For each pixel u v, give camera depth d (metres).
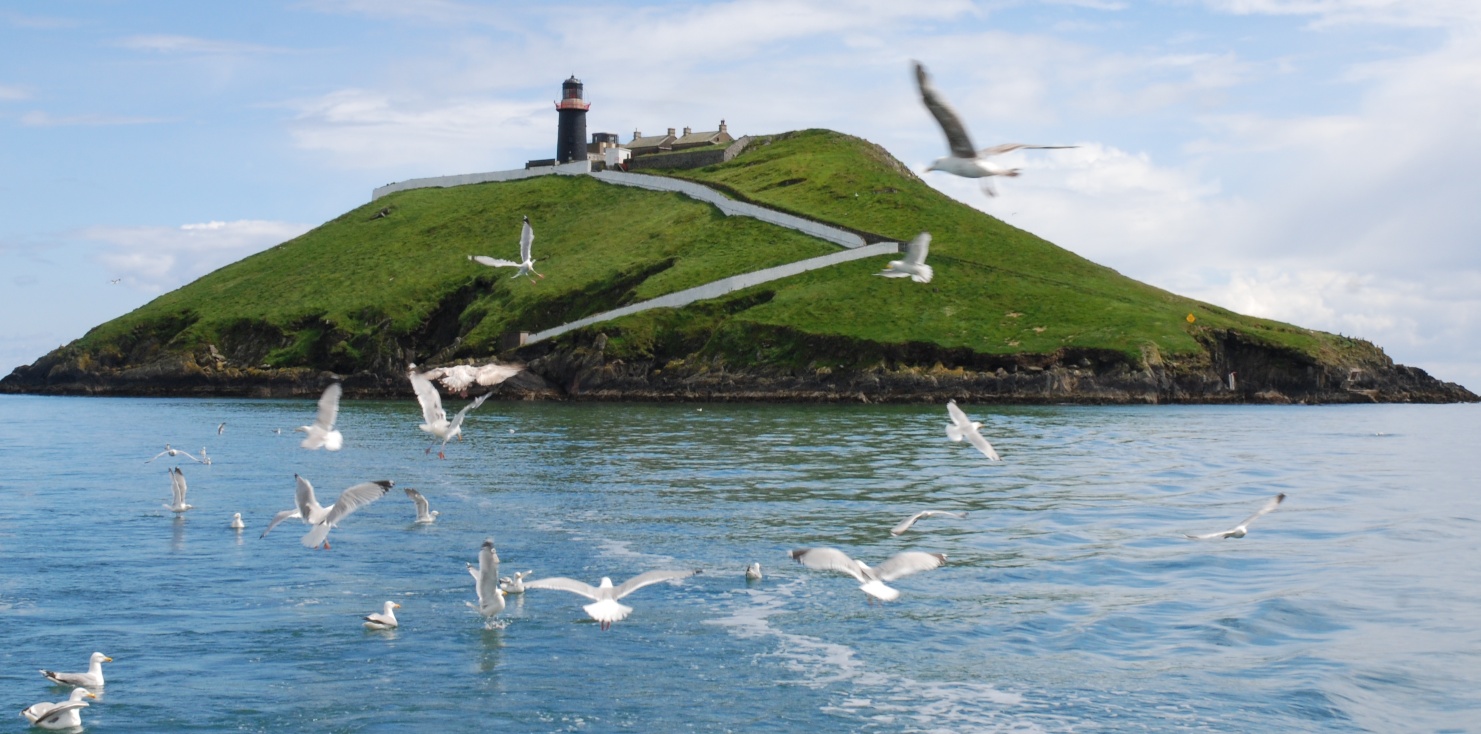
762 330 159.00
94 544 47.03
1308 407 146.38
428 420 26.36
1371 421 122.88
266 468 74.44
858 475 70.25
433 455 82.19
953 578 41.56
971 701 29.50
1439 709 28.73
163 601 38.09
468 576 41.78
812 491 63.09
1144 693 29.92
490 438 95.81
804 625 35.75
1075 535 49.94
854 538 49.16
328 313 191.75
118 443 94.19
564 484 65.81
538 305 180.75
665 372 157.62
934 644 33.88
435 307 192.25
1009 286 170.38
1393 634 34.56
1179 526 52.44
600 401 154.38
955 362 148.88
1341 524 53.19
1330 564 43.88
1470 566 43.53
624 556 45.28
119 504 57.75
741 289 173.12
